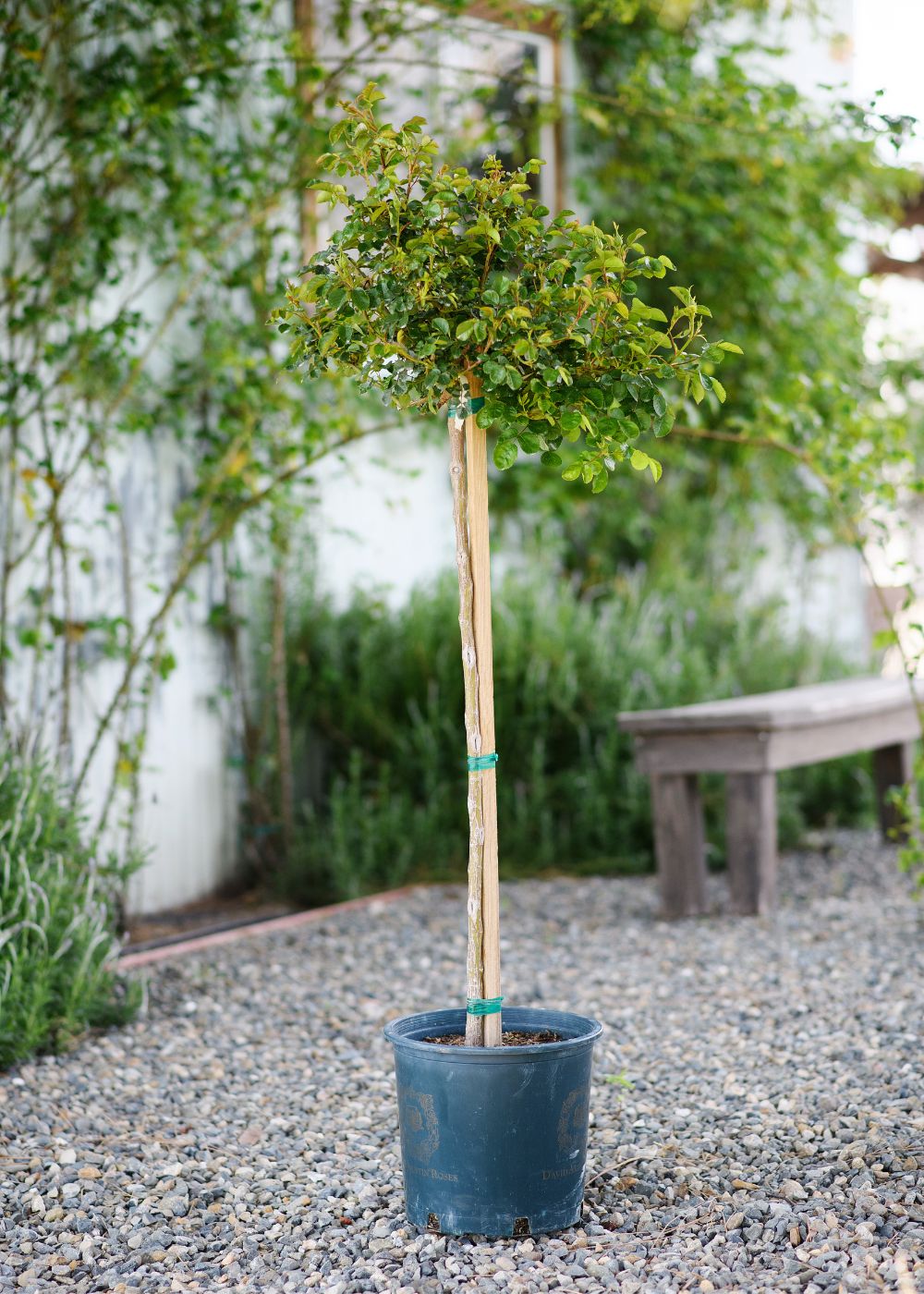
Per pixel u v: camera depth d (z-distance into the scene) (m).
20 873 3.56
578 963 4.28
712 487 7.59
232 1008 3.88
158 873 5.43
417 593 6.33
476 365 2.33
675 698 6.19
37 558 4.90
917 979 3.87
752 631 7.44
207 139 5.15
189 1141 2.85
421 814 5.77
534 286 2.32
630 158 7.00
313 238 5.66
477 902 2.36
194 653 5.61
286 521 5.64
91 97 4.89
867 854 6.00
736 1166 2.57
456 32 5.93
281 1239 2.35
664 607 7.02
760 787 4.79
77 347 4.86
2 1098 3.08
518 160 6.80
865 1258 2.13
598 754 6.08
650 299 7.04
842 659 7.65
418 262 2.21
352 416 5.37
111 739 5.18
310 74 5.17
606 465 2.35
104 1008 3.66
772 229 6.96
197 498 5.45
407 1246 2.28
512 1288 2.10
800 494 7.88
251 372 5.32
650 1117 2.89
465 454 2.41
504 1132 2.26
